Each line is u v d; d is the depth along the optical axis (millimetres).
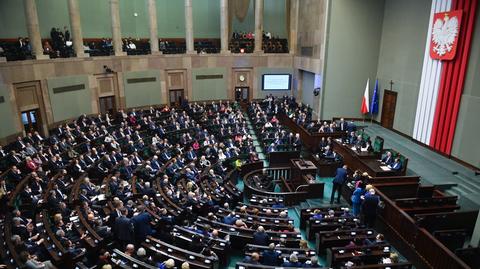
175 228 9148
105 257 7684
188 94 26297
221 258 8555
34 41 17828
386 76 20531
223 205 12180
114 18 22031
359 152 15031
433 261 8820
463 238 9188
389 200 10852
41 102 18359
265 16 29562
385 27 20578
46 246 8273
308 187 13344
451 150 15344
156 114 22094
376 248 8453
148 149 16891
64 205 10258
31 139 15883
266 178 14938
